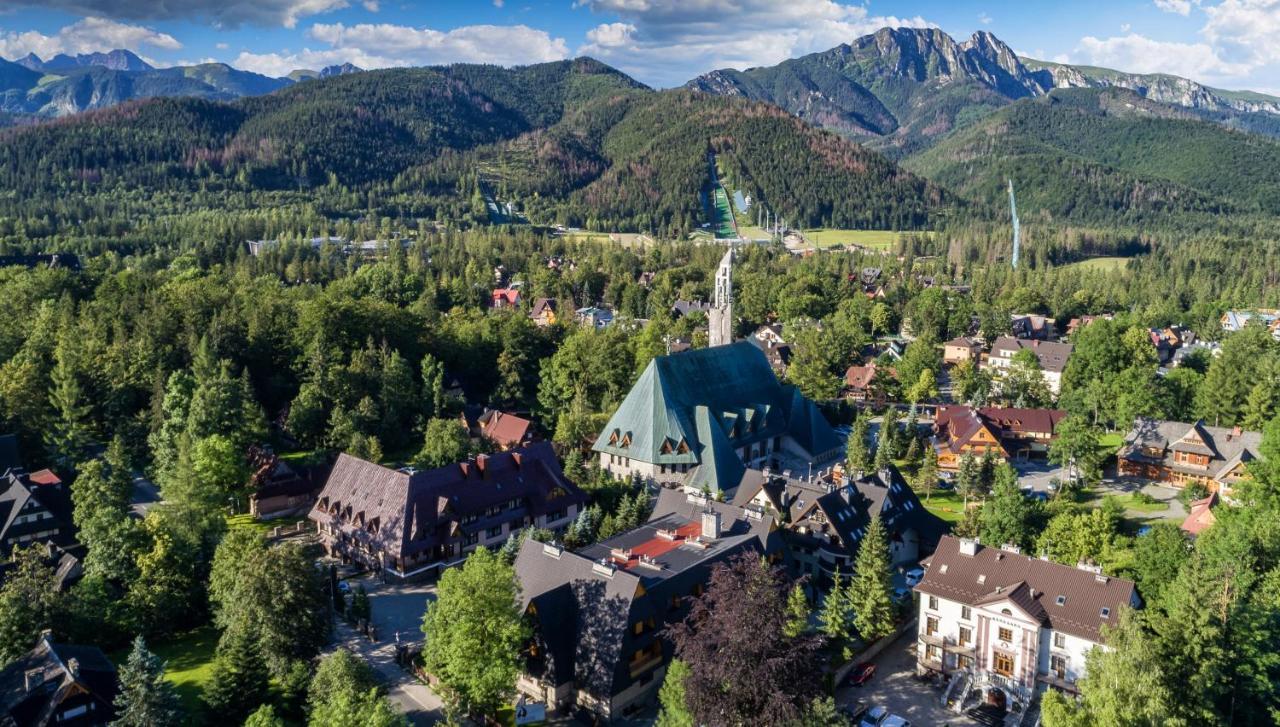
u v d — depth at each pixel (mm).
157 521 106250
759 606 72750
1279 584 87125
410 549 114812
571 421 164875
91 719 81625
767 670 69875
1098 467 162000
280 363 185125
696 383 156625
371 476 123875
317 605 93250
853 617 101312
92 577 99562
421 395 181625
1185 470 160375
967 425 178750
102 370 162625
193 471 116125
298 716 84875
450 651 83000
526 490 129875
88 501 117875
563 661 87875
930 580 95688
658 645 89688
